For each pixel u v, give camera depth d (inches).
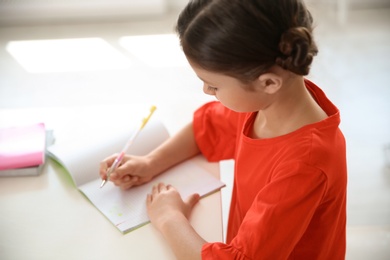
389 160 77.7
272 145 32.0
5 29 106.7
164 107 48.4
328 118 30.9
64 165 38.8
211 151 41.3
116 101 86.0
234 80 28.5
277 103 31.3
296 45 26.0
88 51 100.0
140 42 102.4
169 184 38.3
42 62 97.1
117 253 32.0
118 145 41.5
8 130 43.3
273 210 29.0
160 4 108.0
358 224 68.6
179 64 95.7
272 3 26.6
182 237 32.0
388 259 60.1
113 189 37.8
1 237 33.5
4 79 92.4
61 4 106.5
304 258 34.5
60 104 85.8
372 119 85.0
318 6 109.7
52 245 32.8
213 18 26.9
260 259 29.1
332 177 30.2
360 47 99.5
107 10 107.9
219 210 35.5
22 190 37.9
